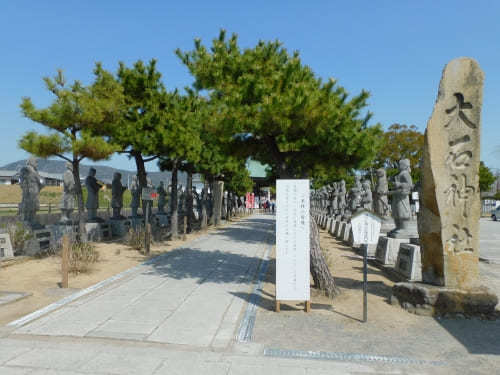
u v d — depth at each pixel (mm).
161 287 8469
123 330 5684
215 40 7883
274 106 6316
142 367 4496
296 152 8070
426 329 5980
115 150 12102
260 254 13906
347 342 5395
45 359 4672
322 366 4605
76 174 11938
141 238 14664
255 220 36375
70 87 11359
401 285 7156
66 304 7031
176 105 14430
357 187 21016
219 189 28953
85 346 5102
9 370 4359
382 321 6305
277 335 5617
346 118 6910
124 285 8617
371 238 6305
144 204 17016
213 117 7062
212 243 16844
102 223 16656
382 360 4812
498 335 5754
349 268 11039
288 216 6668
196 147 15500
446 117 6777
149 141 13641
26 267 10273
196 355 4867
